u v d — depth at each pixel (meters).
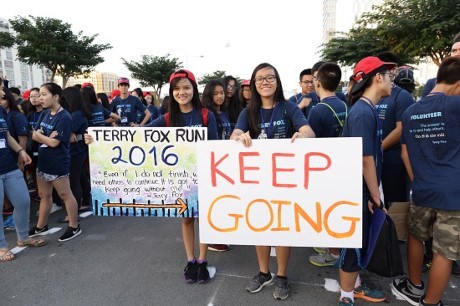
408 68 3.56
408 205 2.57
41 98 3.64
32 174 5.42
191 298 2.64
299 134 2.19
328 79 2.93
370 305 2.52
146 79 27.84
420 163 2.27
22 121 4.06
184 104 2.79
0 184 3.33
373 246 2.11
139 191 2.72
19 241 3.61
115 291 2.76
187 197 2.69
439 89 2.24
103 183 2.75
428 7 14.37
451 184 2.11
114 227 4.27
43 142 3.54
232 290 2.74
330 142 2.12
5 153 3.37
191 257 2.89
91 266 3.20
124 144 2.68
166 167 2.67
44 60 20.34
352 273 2.30
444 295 2.64
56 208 5.06
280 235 2.25
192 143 2.62
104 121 5.26
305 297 2.63
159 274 3.03
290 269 3.10
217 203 2.31
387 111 3.03
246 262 3.25
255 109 2.53
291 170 2.19
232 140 2.24
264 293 2.68
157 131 2.64
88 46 22.02
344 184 2.13
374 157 2.16
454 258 2.14
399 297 2.61
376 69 2.16
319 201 2.17
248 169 2.25
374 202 2.17
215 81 4.12
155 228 4.23
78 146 4.45
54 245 3.71
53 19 20.78
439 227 2.18
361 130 2.11
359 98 2.31
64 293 2.74
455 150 2.13
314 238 2.21
